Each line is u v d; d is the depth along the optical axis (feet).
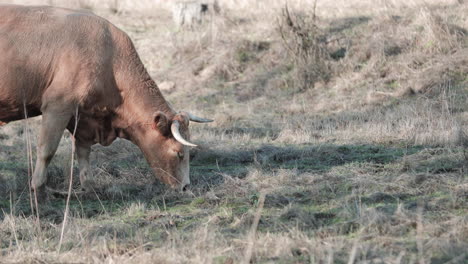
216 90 181.57
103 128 96.22
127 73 93.56
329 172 99.19
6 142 135.54
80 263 63.46
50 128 89.40
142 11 248.52
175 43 207.62
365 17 200.34
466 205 77.15
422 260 58.65
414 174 91.56
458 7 191.11
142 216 82.84
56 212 85.56
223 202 87.15
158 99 96.37
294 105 161.48
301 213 75.92
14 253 66.90
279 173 99.09
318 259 61.72
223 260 62.85
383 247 64.54
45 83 89.97
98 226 76.13
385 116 139.44
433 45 171.53
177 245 68.23
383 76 169.37
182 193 92.99
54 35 89.56
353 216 74.90
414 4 201.16
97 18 93.25
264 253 64.59
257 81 182.60
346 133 128.77
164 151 94.43
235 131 140.77
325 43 187.32
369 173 96.32
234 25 212.84
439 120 125.39
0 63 87.35
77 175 104.37
